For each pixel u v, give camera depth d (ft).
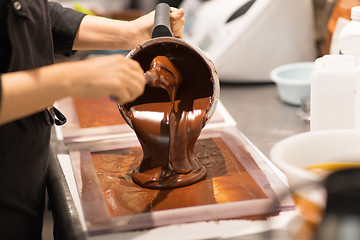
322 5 5.78
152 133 3.61
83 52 7.00
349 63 3.56
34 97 2.69
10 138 3.30
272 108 5.17
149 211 3.21
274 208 3.15
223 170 3.75
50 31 3.70
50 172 3.91
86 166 3.92
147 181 3.55
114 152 4.21
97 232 3.01
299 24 5.63
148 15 4.37
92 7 8.93
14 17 3.25
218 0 6.24
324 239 2.07
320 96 3.58
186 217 3.11
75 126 4.81
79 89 2.72
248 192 3.38
